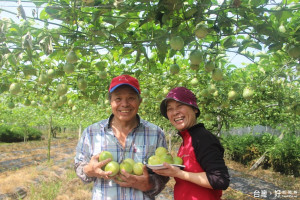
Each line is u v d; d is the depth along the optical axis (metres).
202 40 2.88
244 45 2.50
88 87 4.52
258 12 2.00
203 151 1.74
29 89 4.95
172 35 2.28
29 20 2.53
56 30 2.49
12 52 2.66
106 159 1.87
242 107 6.36
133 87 2.01
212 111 5.57
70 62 2.69
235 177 9.20
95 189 2.02
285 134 11.81
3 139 24.34
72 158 13.41
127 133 2.15
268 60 3.93
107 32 2.43
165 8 1.96
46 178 7.96
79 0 2.09
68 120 19.20
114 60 4.10
